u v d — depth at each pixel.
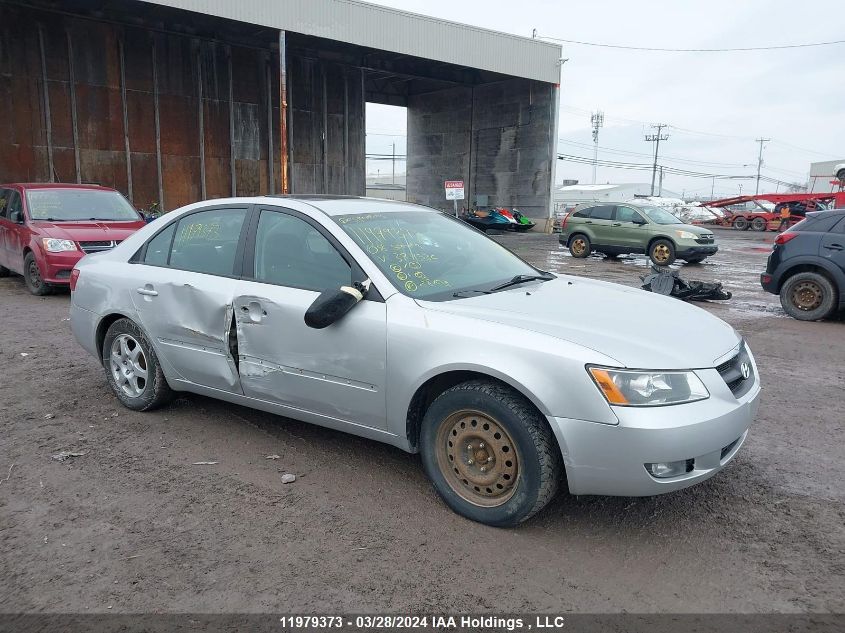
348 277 3.74
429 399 3.59
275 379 3.95
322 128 27.88
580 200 82.50
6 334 7.51
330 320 3.48
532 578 2.89
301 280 3.89
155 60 22.97
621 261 18.14
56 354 6.62
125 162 22.80
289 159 26.95
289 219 4.07
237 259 4.20
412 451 3.60
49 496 3.60
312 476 3.88
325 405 3.79
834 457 4.26
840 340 7.98
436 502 3.57
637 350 3.07
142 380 4.88
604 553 3.10
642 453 2.90
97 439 4.41
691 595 2.78
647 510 3.51
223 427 4.64
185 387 4.57
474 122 34.97
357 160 29.39
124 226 10.41
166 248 4.66
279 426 4.66
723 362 3.27
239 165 25.48
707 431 2.99
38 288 10.05
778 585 2.85
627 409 2.92
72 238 9.71
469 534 3.25
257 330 3.96
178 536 3.20
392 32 24.48
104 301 4.88
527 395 3.05
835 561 3.04
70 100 21.59
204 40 24.05
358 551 3.08
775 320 9.34
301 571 2.92
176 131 23.78
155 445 4.32
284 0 21.39
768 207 36.41
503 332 3.20
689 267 16.86
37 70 20.94
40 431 4.55
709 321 3.78
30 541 3.15
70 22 21.30
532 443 3.09
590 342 3.08
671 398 2.98
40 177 21.25
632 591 2.81
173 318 4.42
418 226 4.34
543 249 22.16
